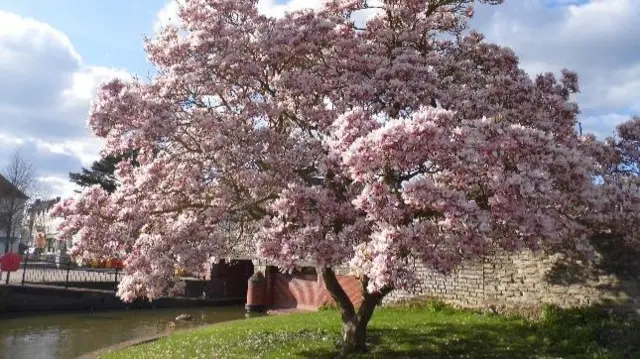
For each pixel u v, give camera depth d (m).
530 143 9.66
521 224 9.34
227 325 20.83
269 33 13.40
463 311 19.56
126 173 15.27
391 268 8.92
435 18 16.11
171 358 14.59
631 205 11.08
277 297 35.56
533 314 17.19
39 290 31.41
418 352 13.55
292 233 11.16
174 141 13.60
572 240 13.80
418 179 9.20
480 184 9.88
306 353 14.08
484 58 15.26
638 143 15.72
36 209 69.88
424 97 12.42
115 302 33.94
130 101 12.68
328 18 14.23
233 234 15.96
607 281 15.52
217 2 14.16
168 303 36.03
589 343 13.69
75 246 12.54
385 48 14.53
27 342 23.61
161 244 12.09
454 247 9.95
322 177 12.66
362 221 10.83
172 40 14.41
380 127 9.87
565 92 15.35
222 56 13.02
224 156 12.38
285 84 13.09
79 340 24.22
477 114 12.62
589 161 10.36
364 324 13.76
